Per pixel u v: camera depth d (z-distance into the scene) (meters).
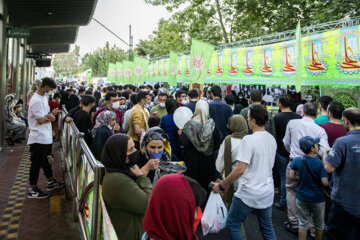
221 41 13.66
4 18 8.92
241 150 2.94
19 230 3.83
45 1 12.45
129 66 13.38
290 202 4.11
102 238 2.18
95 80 36.53
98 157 4.58
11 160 7.36
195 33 13.83
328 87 6.64
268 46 5.73
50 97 11.12
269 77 5.76
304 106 4.13
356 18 4.94
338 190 2.92
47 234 3.74
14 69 14.96
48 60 23.95
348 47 4.29
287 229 4.19
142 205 2.11
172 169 2.75
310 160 3.52
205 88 11.67
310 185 3.49
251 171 2.95
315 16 7.82
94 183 2.22
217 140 4.21
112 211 2.17
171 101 4.91
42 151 4.89
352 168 2.82
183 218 1.36
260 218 3.03
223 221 2.98
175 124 4.76
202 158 4.08
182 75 9.54
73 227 3.91
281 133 4.81
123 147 2.19
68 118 5.48
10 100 9.59
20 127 9.44
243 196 2.97
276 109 8.45
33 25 16.91
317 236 3.59
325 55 4.66
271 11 11.20
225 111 5.42
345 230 2.95
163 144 3.06
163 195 1.38
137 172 2.36
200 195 1.54
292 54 5.23
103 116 4.68
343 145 2.86
